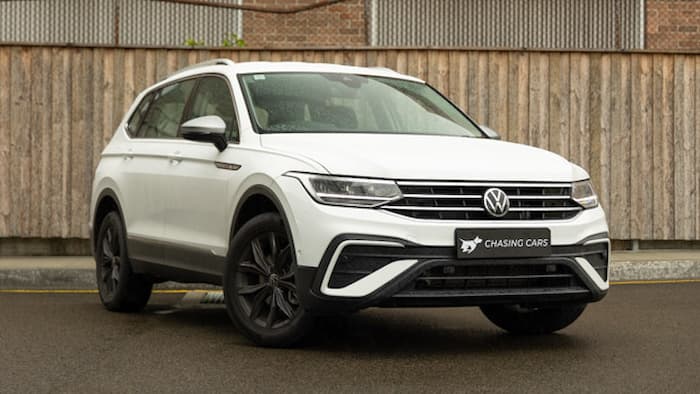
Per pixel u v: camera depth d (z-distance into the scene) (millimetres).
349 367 5777
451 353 6293
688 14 15125
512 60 13141
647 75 13289
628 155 13289
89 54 13008
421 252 5848
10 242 13062
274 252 6309
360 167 5977
